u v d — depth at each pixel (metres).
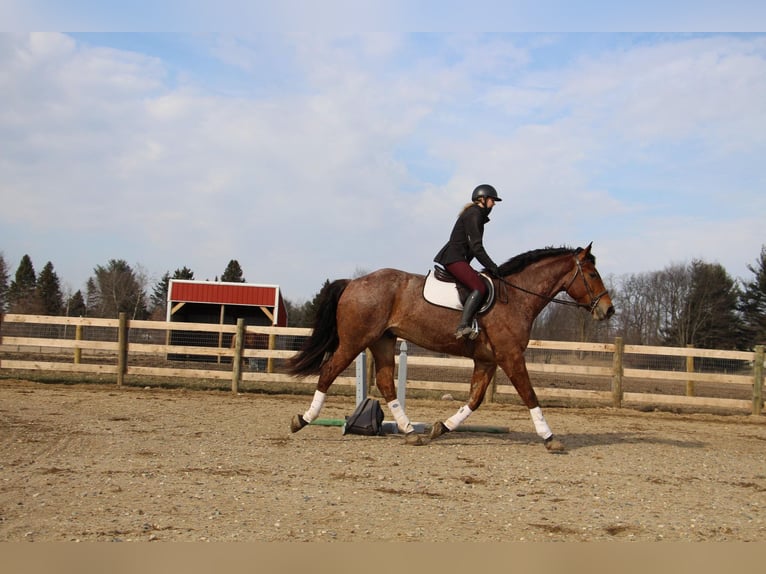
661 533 4.67
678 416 12.72
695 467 7.27
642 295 47.81
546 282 8.13
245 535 4.33
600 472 6.78
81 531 4.30
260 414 10.45
